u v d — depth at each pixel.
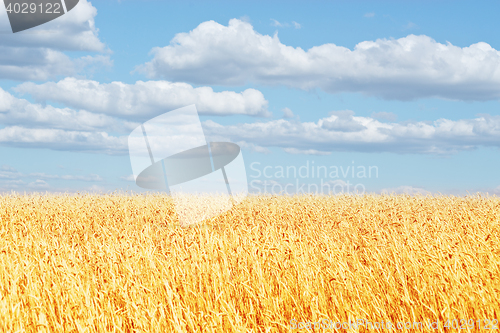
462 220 10.05
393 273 5.71
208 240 6.72
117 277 5.60
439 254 5.80
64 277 5.43
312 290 5.09
